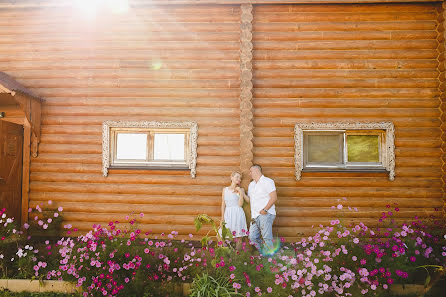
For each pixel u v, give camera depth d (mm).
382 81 5879
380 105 5852
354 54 5926
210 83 5973
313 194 5797
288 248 5418
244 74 5797
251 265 4426
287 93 5910
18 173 5895
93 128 6023
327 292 4254
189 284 4512
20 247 5215
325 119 5887
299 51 5984
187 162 6008
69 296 4535
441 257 4879
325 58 5965
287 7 5992
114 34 6133
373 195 5777
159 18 6113
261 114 5910
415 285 4461
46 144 6055
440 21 5840
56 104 6082
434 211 5715
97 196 5922
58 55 6133
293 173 5836
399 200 5758
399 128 5836
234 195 5449
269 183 5227
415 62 5887
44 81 6113
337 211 5742
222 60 6035
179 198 5848
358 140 6023
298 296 4133
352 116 5871
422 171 5777
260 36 5984
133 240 4766
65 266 4477
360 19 5957
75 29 6160
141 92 6027
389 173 5770
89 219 5898
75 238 5883
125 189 5906
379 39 5941
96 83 6066
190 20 6094
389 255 4660
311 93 5898
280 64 5945
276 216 5777
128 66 6086
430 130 5797
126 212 5891
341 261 4422
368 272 4176
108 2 6078
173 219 5816
